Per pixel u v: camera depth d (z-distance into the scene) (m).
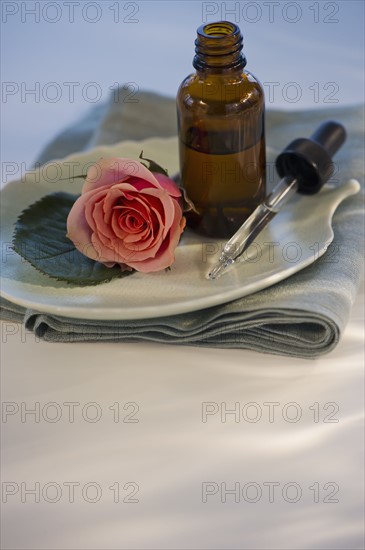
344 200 0.89
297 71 1.38
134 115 1.11
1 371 0.76
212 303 0.73
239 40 0.78
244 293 0.74
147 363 0.77
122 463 0.68
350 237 0.83
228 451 0.68
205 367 0.76
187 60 1.47
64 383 0.75
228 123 0.79
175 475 0.67
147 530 0.63
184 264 0.81
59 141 1.10
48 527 0.63
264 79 1.36
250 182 0.83
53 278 0.78
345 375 0.75
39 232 0.83
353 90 1.31
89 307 0.74
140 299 0.75
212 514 0.64
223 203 0.83
